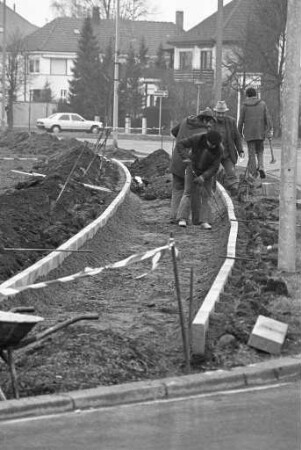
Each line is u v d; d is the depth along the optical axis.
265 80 56.34
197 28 80.44
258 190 20.84
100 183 22.80
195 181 16.02
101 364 8.34
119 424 7.06
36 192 18.39
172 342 9.14
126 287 12.09
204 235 15.99
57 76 94.75
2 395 7.49
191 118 15.98
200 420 7.16
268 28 55.56
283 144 12.22
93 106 73.38
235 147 19.84
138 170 27.67
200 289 11.74
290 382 8.36
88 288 11.99
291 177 12.22
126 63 73.31
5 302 9.95
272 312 10.03
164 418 7.22
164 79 66.50
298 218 17.20
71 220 15.98
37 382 7.90
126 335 9.30
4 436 6.74
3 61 53.38
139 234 16.38
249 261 12.63
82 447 6.49
